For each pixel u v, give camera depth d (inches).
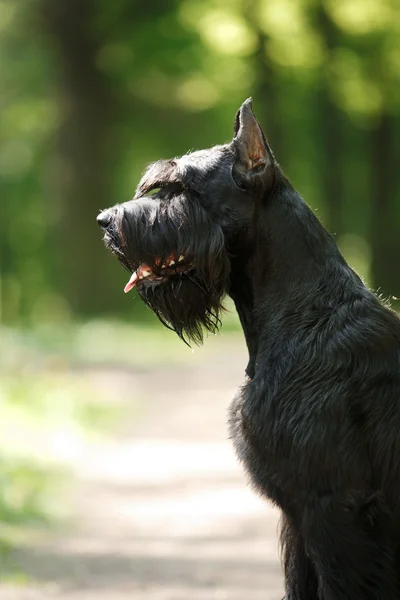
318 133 1565.0
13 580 354.9
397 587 239.8
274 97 1416.1
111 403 755.4
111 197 1508.4
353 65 1318.9
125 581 358.9
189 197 257.6
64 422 643.5
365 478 236.1
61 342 1138.0
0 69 1539.1
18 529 432.1
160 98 1492.4
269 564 383.6
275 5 1268.5
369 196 1577.3
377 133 1503.4
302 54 1301.7
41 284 1695.4
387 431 236.5
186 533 431.8
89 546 409.4
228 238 255.3
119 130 1510.8
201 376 930.1
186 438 644.1
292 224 253.3
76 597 337.4
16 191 1683.1
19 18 1483.8
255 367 249.8
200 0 1333.7
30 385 751.1
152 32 1413.6
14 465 521.0
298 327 245.1
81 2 1457.9
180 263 260.1
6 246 1724.9
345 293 247.1
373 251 1515.7
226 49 1309.1
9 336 1119.6
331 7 1273.4
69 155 1501.0
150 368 980.6
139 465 565.0
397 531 238.8
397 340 243.6
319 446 234.5
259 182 253.3
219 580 361.4
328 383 237.5
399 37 1299.2
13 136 1608.0
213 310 262.5
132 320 1444.4
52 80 1510.8
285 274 251.1
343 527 234.8
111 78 1487.5
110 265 1499.8
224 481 529.0
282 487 239.9
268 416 239.5
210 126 1557.6
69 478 527.2
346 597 236.1
